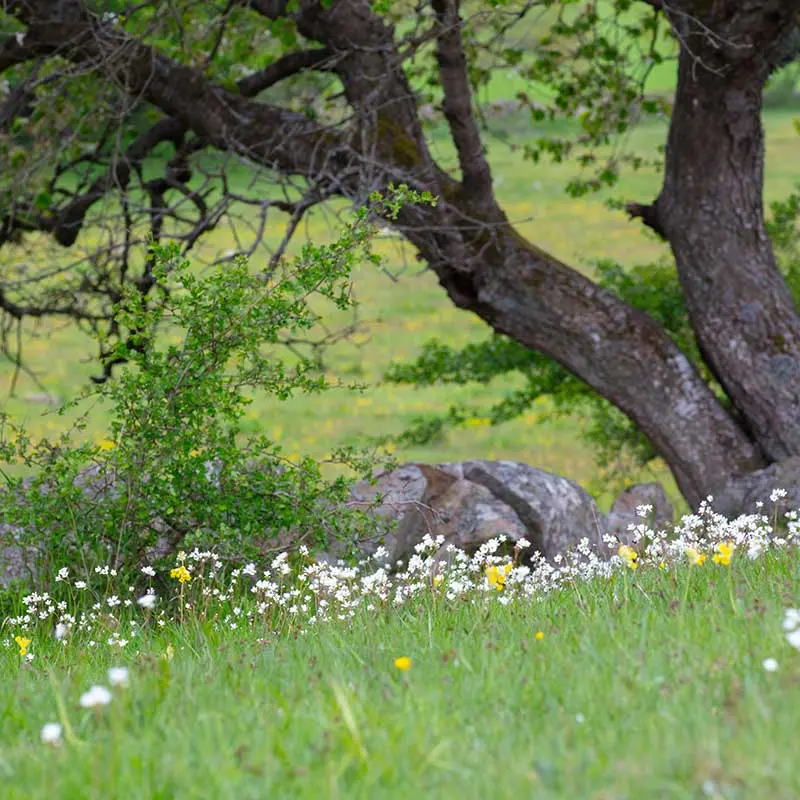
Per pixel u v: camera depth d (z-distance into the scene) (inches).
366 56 616.7
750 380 618.8
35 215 728.3
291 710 213.6
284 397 435.5
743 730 182.2
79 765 187.3
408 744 186.5
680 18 590.2
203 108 639.8
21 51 643.5
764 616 250.8
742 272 624.4
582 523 547.5
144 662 280.1
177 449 424.2
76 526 421.7
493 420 899.4
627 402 633.0
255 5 634.2
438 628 288.7
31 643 354.0
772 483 576.1
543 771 169.3
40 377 1695.4
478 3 621.0
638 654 232.1
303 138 624.4
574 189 777.6
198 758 189.6
